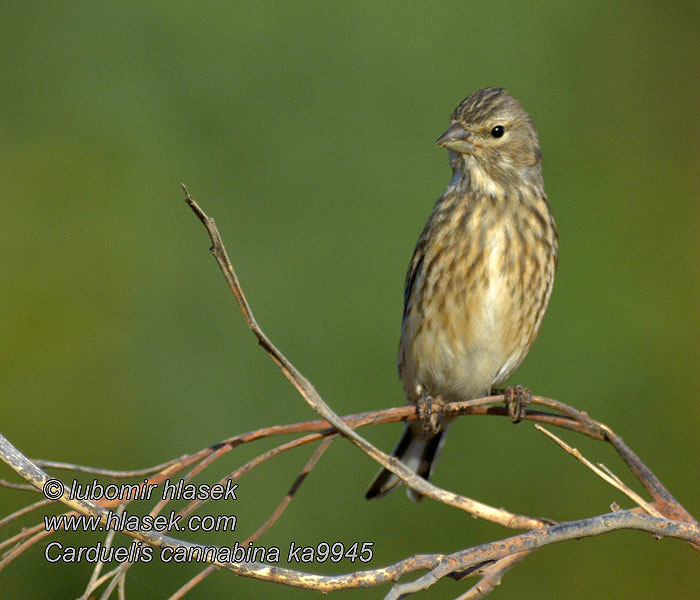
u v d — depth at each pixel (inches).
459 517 430.9
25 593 384.5
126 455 463.8
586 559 428.5
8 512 371.9
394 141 494.9
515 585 425.7
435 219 313.9
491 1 521.0
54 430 467.8
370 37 504.7
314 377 460.8
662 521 168.7
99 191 509.4
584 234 514.0
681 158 546.3
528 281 307.6
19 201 509.4
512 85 524.1
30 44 528.4
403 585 157.3
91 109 518.0
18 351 481.4
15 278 494.9
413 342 317.1
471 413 266.5
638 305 493.0
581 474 440.8
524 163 314.7
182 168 504.4
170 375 477.7
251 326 160.9
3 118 524.1
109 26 524.1
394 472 169.8
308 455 439.2
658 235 523.5
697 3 574.9
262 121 502.0
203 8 510.3
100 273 497.7
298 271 479.8
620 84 550.0
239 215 493.7
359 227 483.8
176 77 513.7
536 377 470.0
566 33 538.3
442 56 507.2
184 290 489.7
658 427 464.4
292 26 506.6
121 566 163.5
